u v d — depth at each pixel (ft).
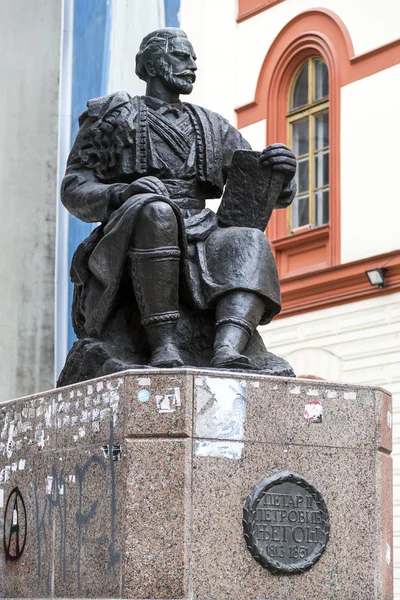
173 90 20.31
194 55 20.56
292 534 16.88
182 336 18.92
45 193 37.99
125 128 19.62
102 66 35.27
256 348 19.01
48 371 36.60
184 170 19.83
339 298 54.70
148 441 16.48
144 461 16.43
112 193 18.84
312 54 59.62
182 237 18.39
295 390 17.29
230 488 16.60
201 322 19.06
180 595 16.05
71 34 37.22
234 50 63.57
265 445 16.94
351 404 17.67
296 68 60.64
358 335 53.67
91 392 17.51
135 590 16.07
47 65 38.58
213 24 64.64
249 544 16.51
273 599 16.62
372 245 53.93
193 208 19.83
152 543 16.21
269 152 19.61
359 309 53.88
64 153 37.09
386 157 54.24
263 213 19.65
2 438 20.16
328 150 58.13
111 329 18.99
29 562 18.63
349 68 56.75
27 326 36.81
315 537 17.04
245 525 16.56
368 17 56.24
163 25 34.27
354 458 17.56
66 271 36.09
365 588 17.33
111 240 18.30
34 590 18.35
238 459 16.71
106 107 19.95
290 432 17.15
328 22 58.44
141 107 20.02
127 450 16.49
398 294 52.26
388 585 17.74
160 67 20.25
